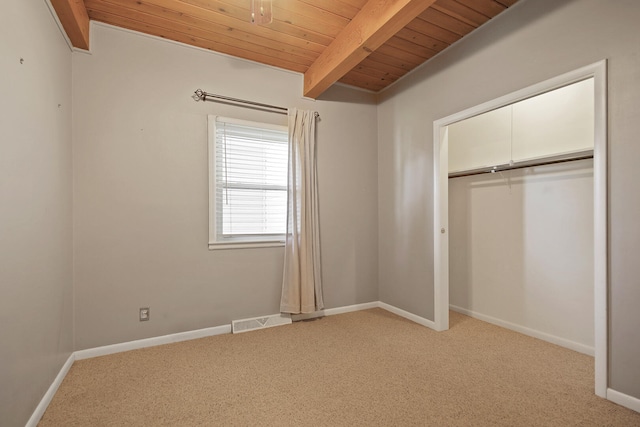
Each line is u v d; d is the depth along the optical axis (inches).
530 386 69.4
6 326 47.6
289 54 104.7
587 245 87.6
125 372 75.8
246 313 107.3
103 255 85.9
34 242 57.8
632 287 60.1
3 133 47.3
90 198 84.4
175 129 95.9
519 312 104.0
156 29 90.0
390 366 79.2
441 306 104.9
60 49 72.8
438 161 105.3
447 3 80.4
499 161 111.4
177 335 95.5
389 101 129.4
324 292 122.7
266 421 57.6
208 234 100.3
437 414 59.6
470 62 94.0
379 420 57.9
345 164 128.2
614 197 62.6
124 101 89.0
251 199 109.4
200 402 63.5
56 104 70.1
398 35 94.7
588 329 86.7
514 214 106.3
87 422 57.2
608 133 63.4
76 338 82.4
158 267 93.1
